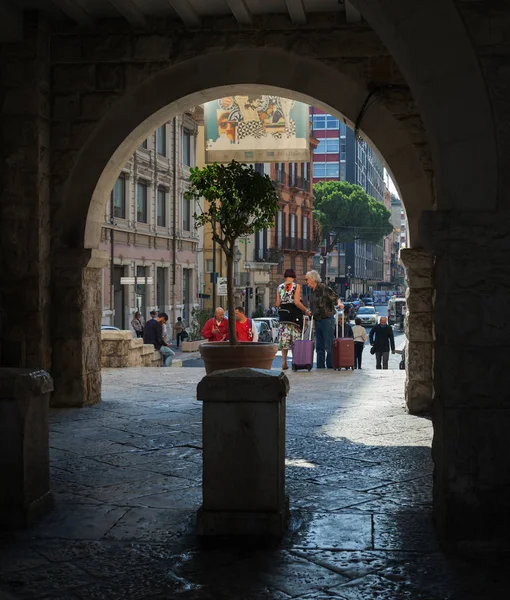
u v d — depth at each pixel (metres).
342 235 83.94
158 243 38.31
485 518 4.25
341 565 3.98
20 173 8.88
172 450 6.78
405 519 4.75
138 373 13.25
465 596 3.59
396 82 8.73
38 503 4.78
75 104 9.17
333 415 8.58
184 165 41.47
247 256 53.69
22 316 8.92
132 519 4.77
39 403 4.80
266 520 4.38
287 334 13.52
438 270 4.38
